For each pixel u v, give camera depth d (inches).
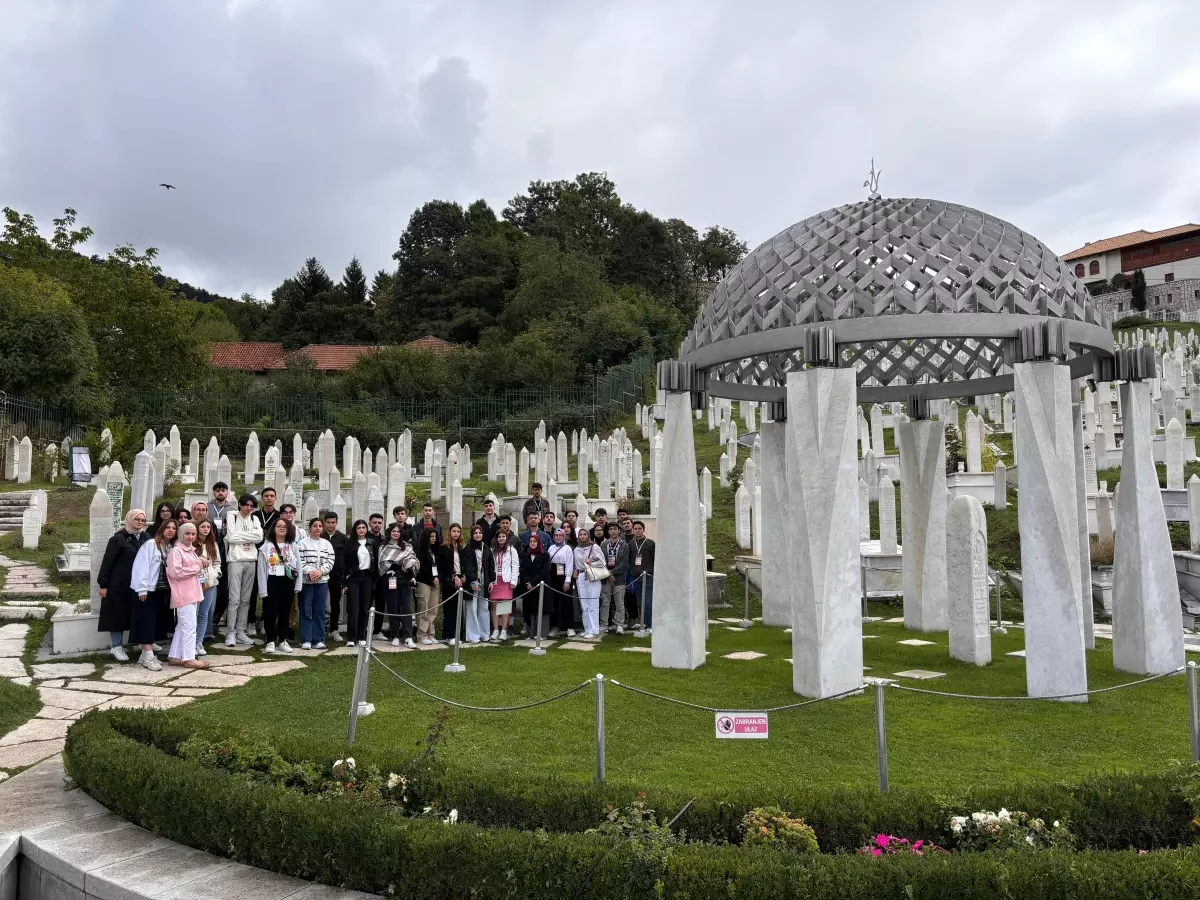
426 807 222.8
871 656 469.7
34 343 1229.1
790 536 386.0
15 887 223.1
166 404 1542.8
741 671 428.5
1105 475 918.4
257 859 211.2
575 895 183.8
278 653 466.6
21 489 979.9
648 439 1456.7
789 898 175.6
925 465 566.9
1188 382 1376.7
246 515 492.7
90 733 265.0
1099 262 3267.7
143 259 1771.7
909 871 177.0
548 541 586.2
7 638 467.5
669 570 441.1
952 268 398.9
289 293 3102.9
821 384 381.7
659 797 216.7
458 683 398.6
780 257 448.8
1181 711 349.7
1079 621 366.3
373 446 1577.3
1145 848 210.2
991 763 280.8
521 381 1962.4
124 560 437.7
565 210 2989.7
